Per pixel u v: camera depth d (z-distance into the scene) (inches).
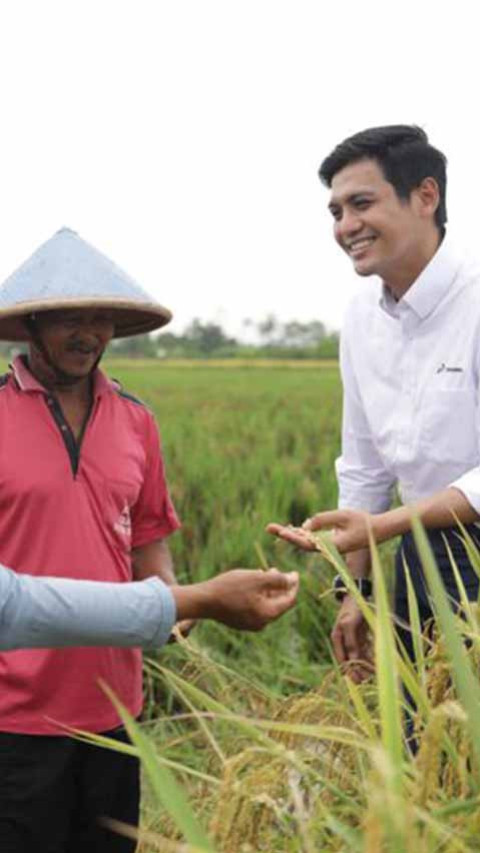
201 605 109.3
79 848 128.6
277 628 239.8
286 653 231.9
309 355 3253.0
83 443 124.6
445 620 73.2
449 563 147.9
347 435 168.9
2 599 98.0
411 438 151.9
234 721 93.8
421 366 149.5
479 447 145.9
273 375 1873.8
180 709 218.4
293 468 408.5
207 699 94.8
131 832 91.1
